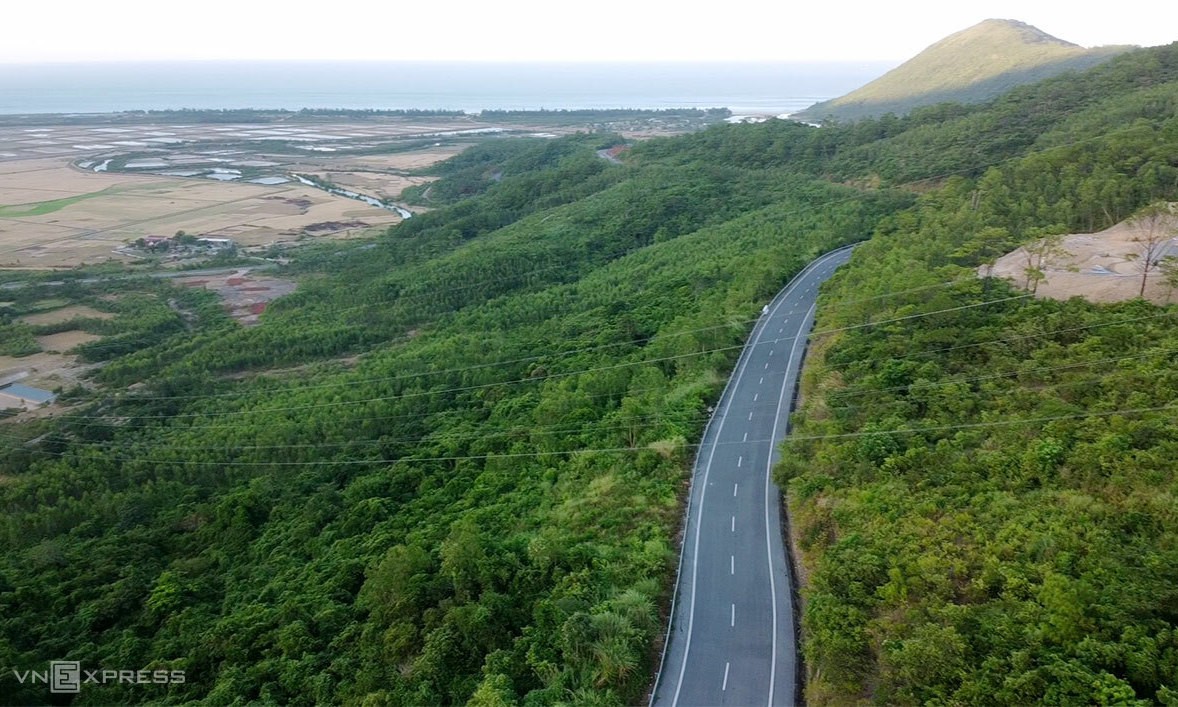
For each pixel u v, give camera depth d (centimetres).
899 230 12275
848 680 4338
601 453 7969
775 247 13612
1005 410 6319
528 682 4978
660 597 5612
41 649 6519
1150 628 3916
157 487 9738
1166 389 5797
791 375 9238
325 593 6638
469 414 10288
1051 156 12175
